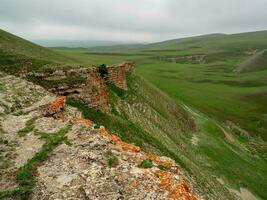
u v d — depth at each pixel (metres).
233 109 131.88
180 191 18.41
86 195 18.38
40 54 67.19
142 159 22.00
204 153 76.38
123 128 50.00
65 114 35.66
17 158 22.83
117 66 69.06
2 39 64.81
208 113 120.25
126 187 18.77
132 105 67.50
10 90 37.91
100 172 20.11
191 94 141.75
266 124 121.62
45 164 21.83
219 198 51.91
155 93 87.69
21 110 33.06
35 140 25.36
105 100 54.41
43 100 37.00
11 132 27.11
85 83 48.97
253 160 88.06
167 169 21.23
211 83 180.88
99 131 26.36
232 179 67.56
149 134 57.22
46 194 18.75
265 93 153.62
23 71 47.81
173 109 90.00
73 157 22.19
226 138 96.88
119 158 21.94
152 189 18.47
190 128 90.69
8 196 18.73
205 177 56.97
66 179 19.89
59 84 46.91
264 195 67.38
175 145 66.00
